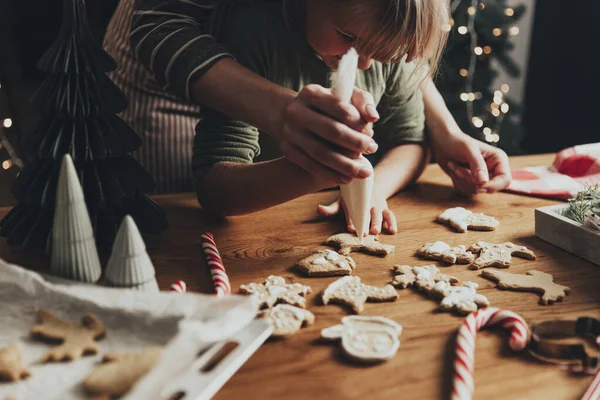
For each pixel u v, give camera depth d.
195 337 0.59
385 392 0.66
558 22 3.06
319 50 1.06
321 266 0.93
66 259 0.78
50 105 0.90
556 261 0.97
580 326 0.75
